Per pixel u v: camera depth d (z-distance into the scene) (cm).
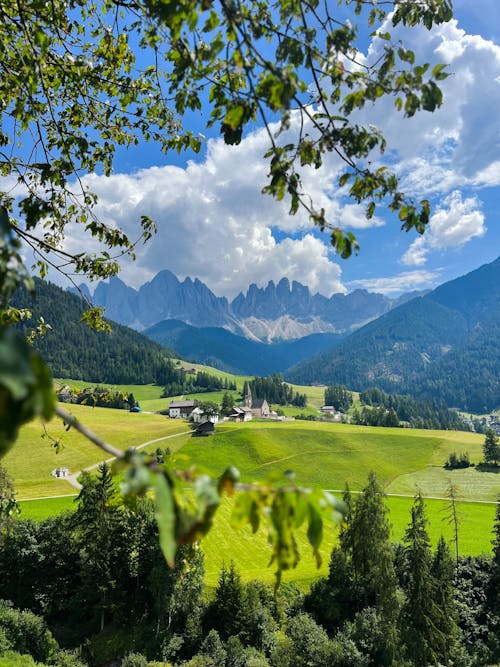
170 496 154
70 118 750
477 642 4075
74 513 4106
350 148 363
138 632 3766
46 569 4194
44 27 625
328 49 363
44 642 3312
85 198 673
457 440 13562
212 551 5566
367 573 4272
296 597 4497
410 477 10775
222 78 443
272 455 11444
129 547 4022
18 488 7550
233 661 3416
